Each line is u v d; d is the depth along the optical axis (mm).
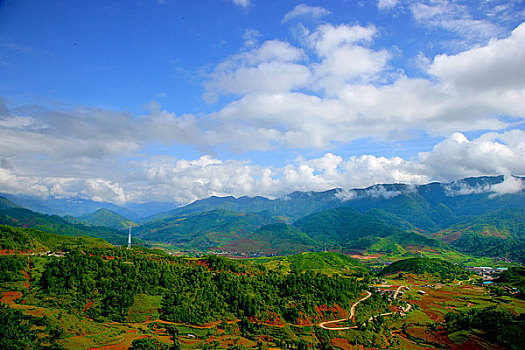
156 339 152750
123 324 166000
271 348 167125
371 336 194250
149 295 187250
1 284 166375
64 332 144250
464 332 199250
